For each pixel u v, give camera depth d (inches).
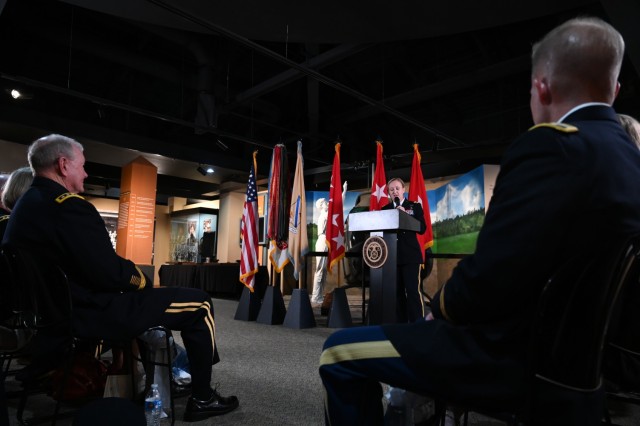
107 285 64.7
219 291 388.2
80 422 56.8
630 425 75.2
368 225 128.7
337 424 39.1
